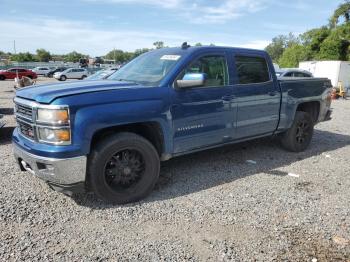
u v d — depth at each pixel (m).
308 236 3.55
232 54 5.33
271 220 3.88
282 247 3.34
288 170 5.66
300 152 6.79
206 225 3.75
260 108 5.69
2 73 39.88
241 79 5.40
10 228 3.63
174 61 4.79
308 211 4.12
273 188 4.84
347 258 3.18
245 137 5.60
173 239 3.47
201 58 4.92
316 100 6.91
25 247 3.29
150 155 4.36
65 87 4.15
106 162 4.04
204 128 4.91
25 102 4.03
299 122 6.59
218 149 6.77
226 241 3.44
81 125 3.78
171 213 4.02
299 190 4.79
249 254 3.23
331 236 3.56
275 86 5.93
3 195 4.41
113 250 3.27
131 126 4.43
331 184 5.06
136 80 4.85
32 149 3.87
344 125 10.39
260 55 5.77
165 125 4.45
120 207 4.16
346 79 24.42
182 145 4.72
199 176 5.26
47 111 3.73
